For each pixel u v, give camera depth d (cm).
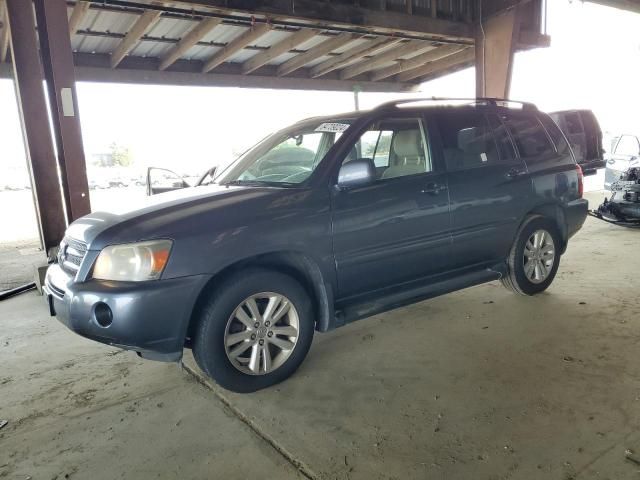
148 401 294
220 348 280
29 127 567
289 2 750
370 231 327
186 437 254
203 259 268
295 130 391
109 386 316
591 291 453
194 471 227
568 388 282
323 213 307
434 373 311
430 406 272
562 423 248
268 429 258
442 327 387
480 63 957
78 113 549
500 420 254
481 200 385
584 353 325
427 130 372
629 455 220
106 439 255
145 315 255
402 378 307
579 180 465
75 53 995
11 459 242
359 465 225
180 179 698
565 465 217
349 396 288
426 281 371
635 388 278
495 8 916
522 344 346
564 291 457
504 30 911
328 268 312
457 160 380
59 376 333
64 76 536
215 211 282
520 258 428
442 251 369
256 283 288
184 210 283
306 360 340
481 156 398
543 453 226
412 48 1089
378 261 334
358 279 330
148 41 949
